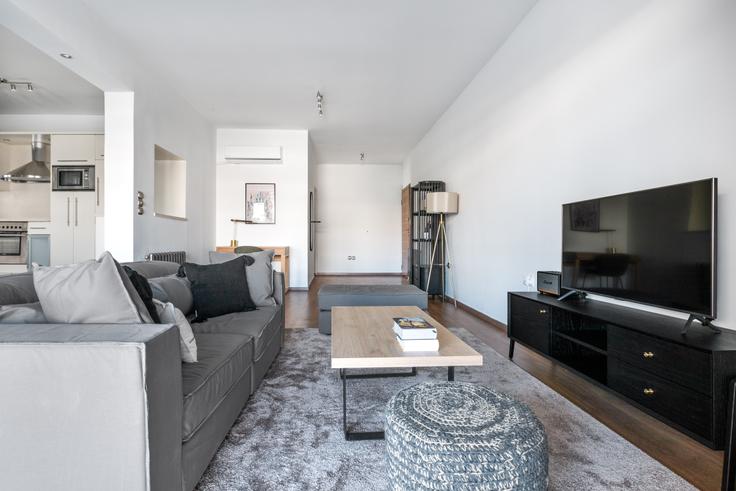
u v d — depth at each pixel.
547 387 2.15
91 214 4.54
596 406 1.91
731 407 1.22
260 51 3.61
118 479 0.91
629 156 2.08
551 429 1.66
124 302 1.17
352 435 1.60
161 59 3.72
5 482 0.91
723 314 1.61
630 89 2.07
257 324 2.20
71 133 4.55
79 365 0.90
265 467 1.39
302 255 6.30
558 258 2.71
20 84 4.13
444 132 5.42
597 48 2.32
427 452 0.92
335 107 5.18
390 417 1.08
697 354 1.34
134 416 0.91
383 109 5.28
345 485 1.29
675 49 1.81
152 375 0.95
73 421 0.90
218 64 3.86
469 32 3.34
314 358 2.68
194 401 1.22
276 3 2.88
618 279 1.98
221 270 2.51
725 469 1.23
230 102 4.96
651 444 1.55
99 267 1.17
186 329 1.44
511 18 3.15
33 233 4.58
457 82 4.39
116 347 0.90
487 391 1.22
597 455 1.46
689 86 1.74
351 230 9.15
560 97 2.68
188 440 1.19
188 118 4.94
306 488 1.27
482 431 0.96
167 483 1.03
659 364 1.51
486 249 3.96
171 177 4.87
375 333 1.88
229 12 2.98
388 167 9.16
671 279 1.66
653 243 1.76
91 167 4.55
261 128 6.16
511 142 3.39
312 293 5.94
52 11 2.54
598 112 2.31
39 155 4.95
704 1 1.67
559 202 2.70
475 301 4.27
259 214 6.24
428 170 6.34
